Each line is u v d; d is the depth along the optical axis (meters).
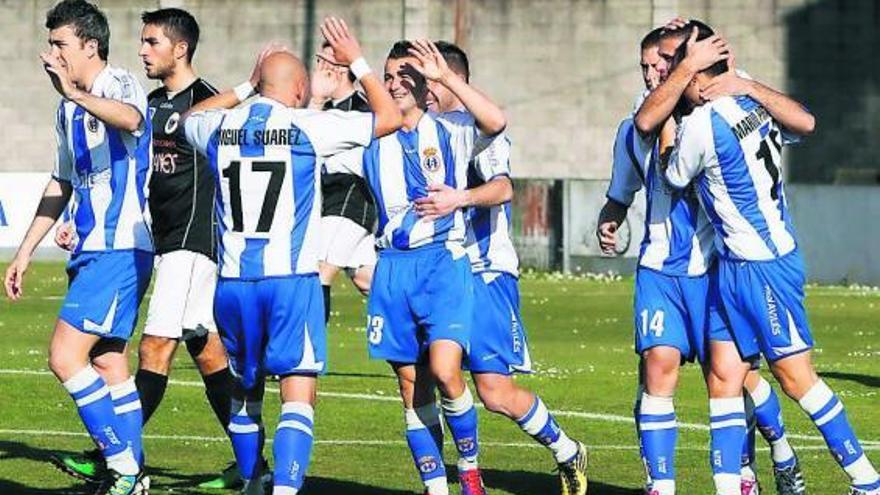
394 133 24.28
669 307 24.11
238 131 22.97
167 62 28.02
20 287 25.86
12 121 105.06
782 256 23.42
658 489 24.11
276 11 106.44
